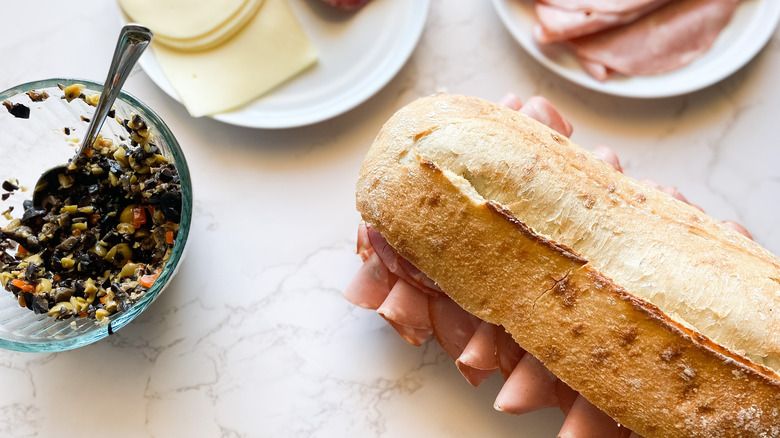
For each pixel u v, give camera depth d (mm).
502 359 550
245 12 610
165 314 604
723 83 636
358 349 606
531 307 507
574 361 504
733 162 631
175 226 556
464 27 641
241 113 611
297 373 602
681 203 544
